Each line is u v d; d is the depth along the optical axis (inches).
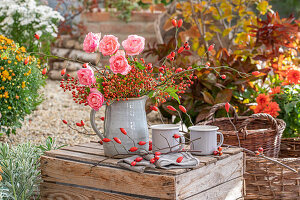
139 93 86.7
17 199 99.2
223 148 91.7
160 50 179.6
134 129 85.5
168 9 288.0
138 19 327.6
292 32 163.3
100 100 81.4
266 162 105.8
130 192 80.4
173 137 82.1
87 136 178.5
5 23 209.2
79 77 79.5
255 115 115.7
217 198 85.7
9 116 152.8
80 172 86.7
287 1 387.5
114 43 82.2
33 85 165.8
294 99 146.6
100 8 353.7
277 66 165.8
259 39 165.9
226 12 206.1
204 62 180.2
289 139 132.3
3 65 150.9
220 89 166.6
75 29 328.2
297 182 105.6
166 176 75.8
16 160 106.4
